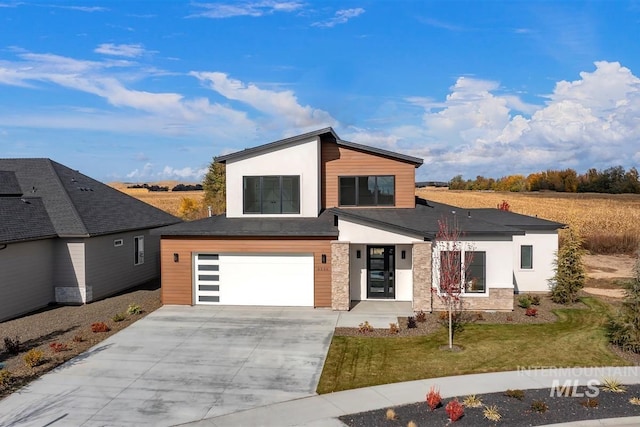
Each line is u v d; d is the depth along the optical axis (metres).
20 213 18.86
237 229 18.52
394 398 10.17
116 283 21.92
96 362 12.50
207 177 55.22
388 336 14.65
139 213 25.28
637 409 9.46
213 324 16.03
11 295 17.17
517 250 20.98
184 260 18.61
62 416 9.46
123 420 9.30
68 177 23.86
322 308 18.12
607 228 41.12
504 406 9.66
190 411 9.69
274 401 10.13
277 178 20.67
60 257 19.53
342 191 21.64
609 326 14.84
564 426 8.82
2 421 9.23
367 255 19.59
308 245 18.14
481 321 16.27
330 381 11.18
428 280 17.38
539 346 13.52
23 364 12.30
